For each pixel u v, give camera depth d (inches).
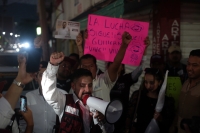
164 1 187.0
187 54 192.5
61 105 88.5
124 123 135.6
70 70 149.3
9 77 204.5
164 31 188.1
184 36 191.3
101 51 135.9
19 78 73.1
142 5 218.5
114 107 79.4
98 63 354.9
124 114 137.3
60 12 607.5
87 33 135.2
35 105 110.0
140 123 122.1
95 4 282.4
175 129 114.0
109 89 116.6
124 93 144.0
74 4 442.9
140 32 133.6
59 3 609.3
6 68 230.2
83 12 358.9
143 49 134.3
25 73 73.5
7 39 1306.6
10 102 71.0
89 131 89.0
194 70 103.8
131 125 123.0
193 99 103.7
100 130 91.1
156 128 111.1
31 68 74.6
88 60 116.6
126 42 109.9
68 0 506.6
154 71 118.3
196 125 78.8
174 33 188.5
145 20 219.9
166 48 188.9
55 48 846.5
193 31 192.1
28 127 84.0
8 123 71.9
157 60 155.3
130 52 134.6
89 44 135.2
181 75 157.8
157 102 112.7
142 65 140.3
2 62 248.1
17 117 87.3
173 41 188.7
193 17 191.5
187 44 192.1
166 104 116.5
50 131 109.0
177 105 122.9
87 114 88.4
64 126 85.8
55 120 110.1
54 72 82.7
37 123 108.8
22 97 84.0
